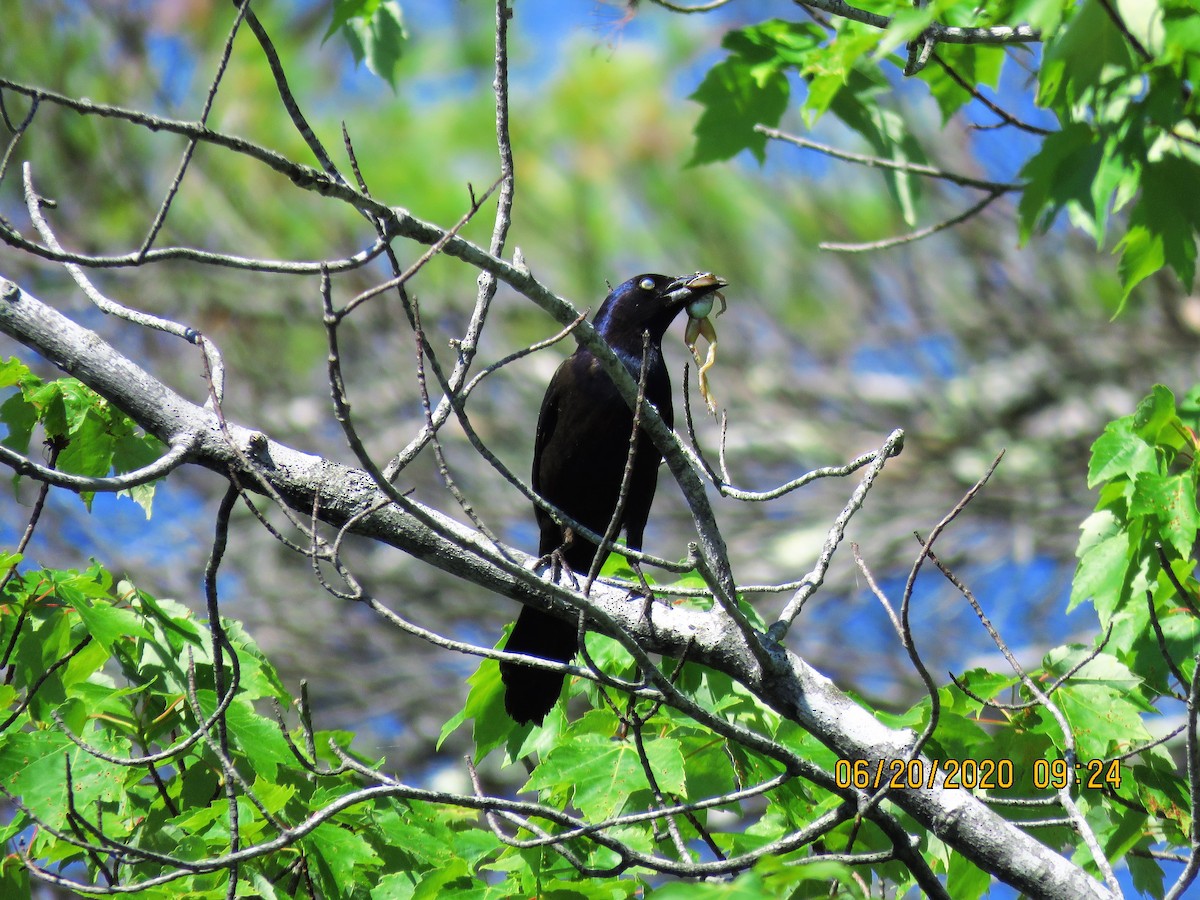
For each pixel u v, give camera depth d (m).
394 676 18.44
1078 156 7.22
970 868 7.03
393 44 8.77
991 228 17.55
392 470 6.65
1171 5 6.63
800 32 9.50
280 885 6.92
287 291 17.41
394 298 17.55
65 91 16.84
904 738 6.47
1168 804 7.22
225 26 16.84
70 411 7.40
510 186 6.04
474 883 6.62
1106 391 17.88
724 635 6.80
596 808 6.48
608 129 17.03
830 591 18.39
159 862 5.88
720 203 17.42
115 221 17.30
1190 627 7.51
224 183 17.14
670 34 17.06
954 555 18.42
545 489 10.12
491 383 17.86
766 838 6.68
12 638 6.84
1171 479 7.38
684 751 7.35
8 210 17.25
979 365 18.27
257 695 7.13
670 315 10.13
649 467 9.95
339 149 16.89
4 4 16.69
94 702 6.95
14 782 6.41
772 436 18.22
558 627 8.37
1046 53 6.97
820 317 18.09
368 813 6.77
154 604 7.14
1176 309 17.61
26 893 6.51
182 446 6.31
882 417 18.34
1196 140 7.44
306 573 18.64
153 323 6.17
